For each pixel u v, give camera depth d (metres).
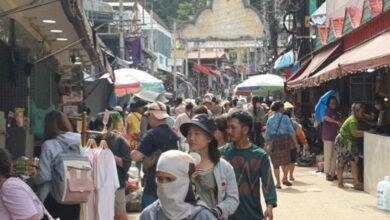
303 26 30.86
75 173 7.07
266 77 31.59
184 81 71.62
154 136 8.17
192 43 65.25
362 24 16.86
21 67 12.18
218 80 87.69
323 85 24.45
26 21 11.14
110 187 8.29
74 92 18.81
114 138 9.55
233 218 6.47
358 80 20.44
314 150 21.39
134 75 23.59
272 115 16.19
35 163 8.48
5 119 10.36
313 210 12.52
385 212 12.26
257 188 6.57
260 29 61.97
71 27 11.54
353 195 14.39
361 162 15.48
